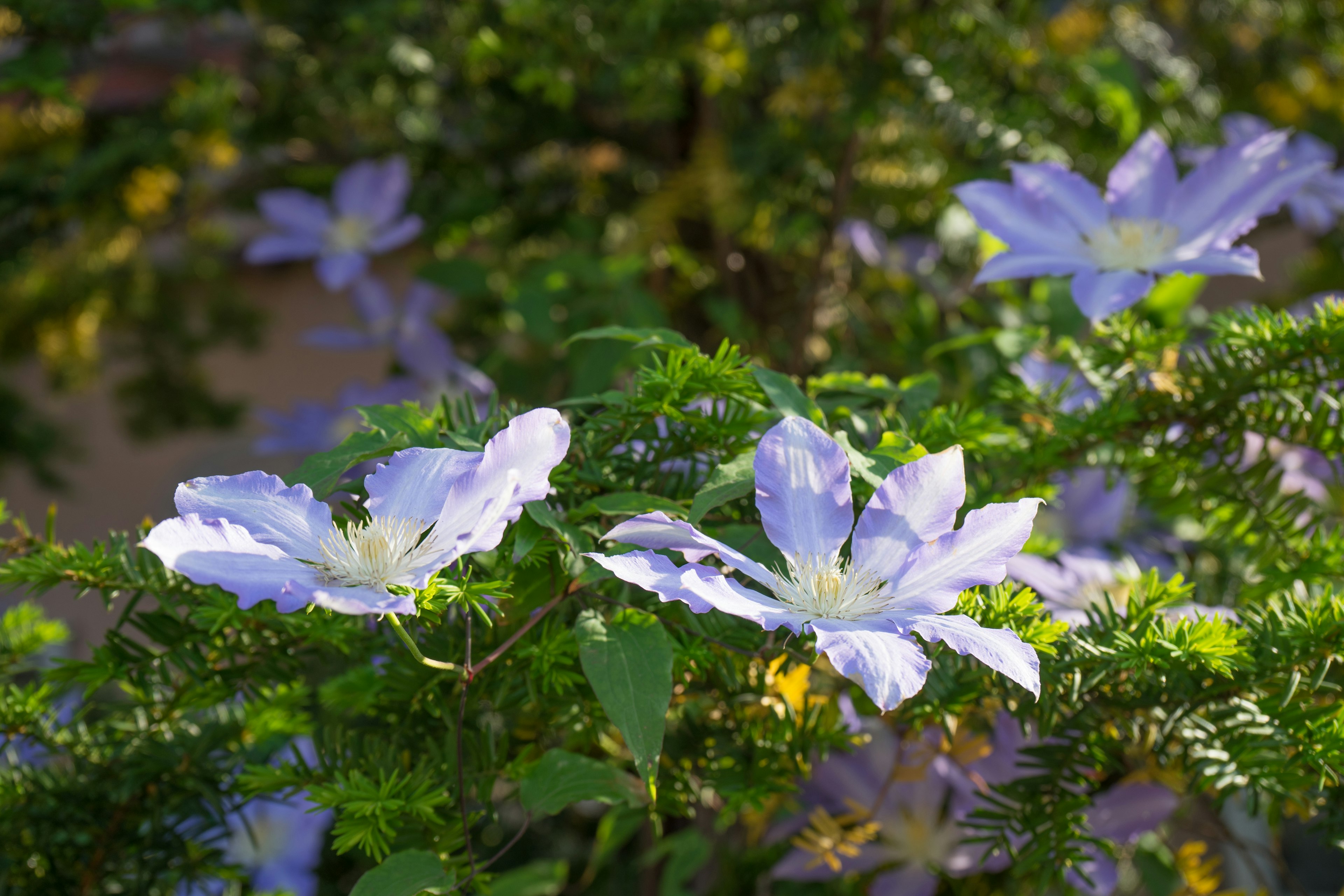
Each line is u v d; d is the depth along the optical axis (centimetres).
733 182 160
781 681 94
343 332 190
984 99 143
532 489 84
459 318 211
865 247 159
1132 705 91
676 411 92
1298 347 95
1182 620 87
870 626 84
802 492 87
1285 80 202
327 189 203
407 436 88
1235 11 196
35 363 272
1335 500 107
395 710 95
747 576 90
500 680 91
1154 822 97
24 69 144
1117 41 178
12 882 98
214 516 84
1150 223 103
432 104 189
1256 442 106
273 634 94
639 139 188
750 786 94
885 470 89
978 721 98
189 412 258
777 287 176
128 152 174
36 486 269
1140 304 114
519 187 194
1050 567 100
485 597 84
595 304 158
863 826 101
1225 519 102
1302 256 239
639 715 84
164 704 97
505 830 160
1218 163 103
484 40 155
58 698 103
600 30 152
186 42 207
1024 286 164
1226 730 90
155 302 248
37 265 216
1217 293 220
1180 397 99
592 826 164
